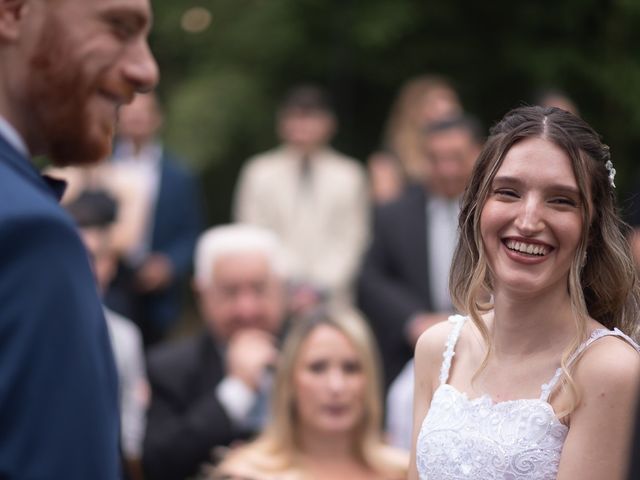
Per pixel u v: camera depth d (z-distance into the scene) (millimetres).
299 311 8148
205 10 12797
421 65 12516
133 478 5945
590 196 3033
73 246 2240
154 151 9414
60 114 2377
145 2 2414
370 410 5254
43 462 2158
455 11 12320
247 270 6504
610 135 11523
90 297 2264
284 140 12516
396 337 7590
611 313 3189
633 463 1868
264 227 9719
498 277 3074
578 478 2967
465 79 12344
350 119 12805
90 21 2365
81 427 2195
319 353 5191
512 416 3064
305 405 5180
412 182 9055
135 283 8680
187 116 12305
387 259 7816
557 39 12070
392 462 5223
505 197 3035
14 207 2205
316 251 9617
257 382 6031
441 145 7645
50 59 2350
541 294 3084
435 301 7703
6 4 2334
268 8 12625
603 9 11742
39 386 2160
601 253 3117
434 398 3244
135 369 6656
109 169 8742
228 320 6453
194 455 5867
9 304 2164
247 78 12609
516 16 12195
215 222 12984
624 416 2977
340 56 12602
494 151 3084
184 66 13086
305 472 5148
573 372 3031
